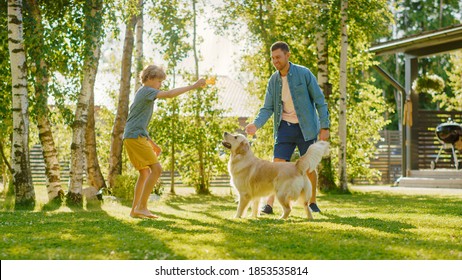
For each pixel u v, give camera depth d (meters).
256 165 5.75
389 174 21.61
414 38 14.15
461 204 8.47
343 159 12.80
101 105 14.78
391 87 32.97
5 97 8.88
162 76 5.78
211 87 13.20
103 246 3.64
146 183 5.68
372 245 3.68
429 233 4.35
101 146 14.53
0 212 6.55
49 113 8.75
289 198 5.50
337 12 12.48
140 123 5.62
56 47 8.09
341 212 6.77
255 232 4.25
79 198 8.50
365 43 14.81
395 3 15.41
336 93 13.57
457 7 33.12
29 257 3.33
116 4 9.23
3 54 8.73
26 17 8.30
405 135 16.39
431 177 15.15
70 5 8.60
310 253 3.44
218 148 13.21
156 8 11.86
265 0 12.62
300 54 13.30
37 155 19.39
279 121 6.63
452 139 14.90
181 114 13.12
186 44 12.16
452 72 24.16
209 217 5.93
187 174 13.51
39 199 9.64
